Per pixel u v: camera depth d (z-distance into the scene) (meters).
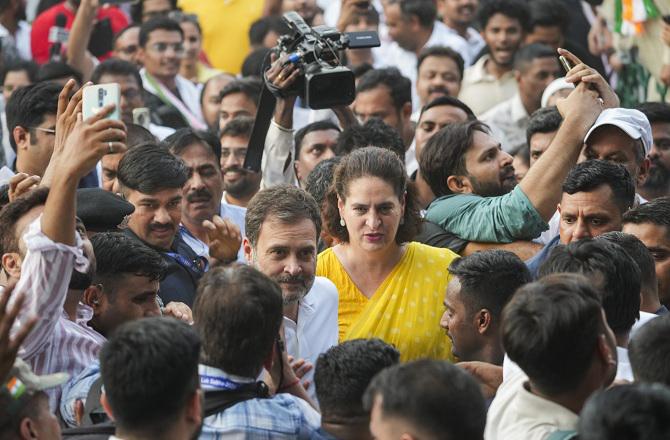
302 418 8.46
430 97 20.11
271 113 13.70
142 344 7.30
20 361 7.63
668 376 7.66
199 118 21.95
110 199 11.25
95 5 20.92
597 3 22.11
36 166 13.62
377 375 7.17
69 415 9.15
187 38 22.97
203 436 8.12
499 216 12.13
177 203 12.17
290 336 10.62
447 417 6.87
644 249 10.30
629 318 9.04
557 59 20.00
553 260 9.25
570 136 11.99
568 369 7.55
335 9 26.03
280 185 10.69
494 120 20.22
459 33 24.33
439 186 13.35
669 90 19.83
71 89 9.81
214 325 8.15
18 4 23.45
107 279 10.10
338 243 11.62
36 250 8.69
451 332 10.12
